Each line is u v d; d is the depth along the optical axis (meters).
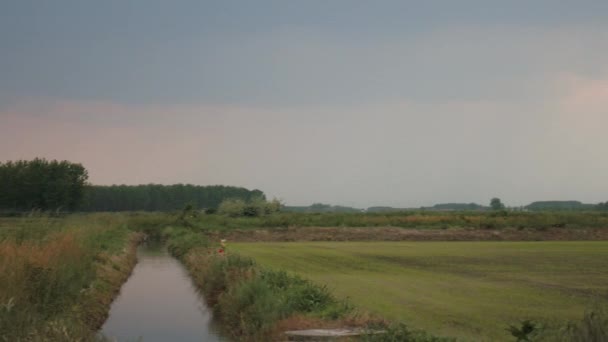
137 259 44.72
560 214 82.81
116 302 25.52
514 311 21.00
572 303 22.92
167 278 33.69
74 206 103.56
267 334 16.22
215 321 21.31
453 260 41.91
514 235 70.56
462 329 17.67
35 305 16.72
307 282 21.34
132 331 19.66
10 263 17.56
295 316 16.91
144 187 165.00
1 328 14.24
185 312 23.22
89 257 25.48
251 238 68.25
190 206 85.69
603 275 32.97
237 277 23.44
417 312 20.67
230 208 89.25
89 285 23.81
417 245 58.53
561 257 44.19
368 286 27.72
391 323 16.06
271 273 22.97
